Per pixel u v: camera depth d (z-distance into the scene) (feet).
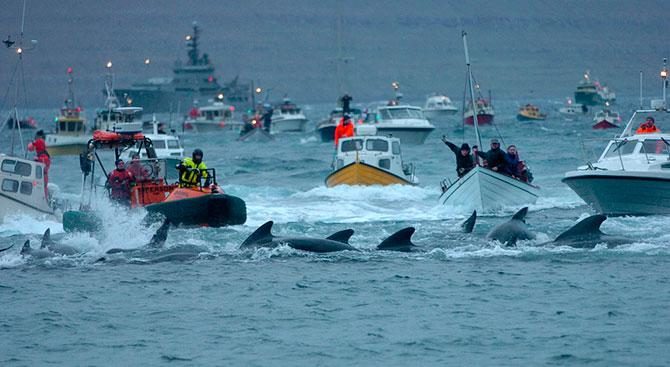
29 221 352.28
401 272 244.63
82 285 237.45
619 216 349.20
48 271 256.11
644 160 354.95
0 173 349.20
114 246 290.76
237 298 220.43
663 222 326.44
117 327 197.06
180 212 329.52
